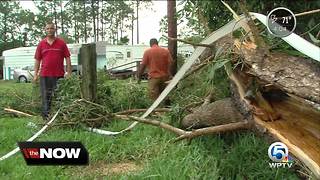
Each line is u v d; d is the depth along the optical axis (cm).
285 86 264
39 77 562
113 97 532
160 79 638
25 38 4562
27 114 601
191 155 318
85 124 448
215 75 402
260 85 303
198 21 478
